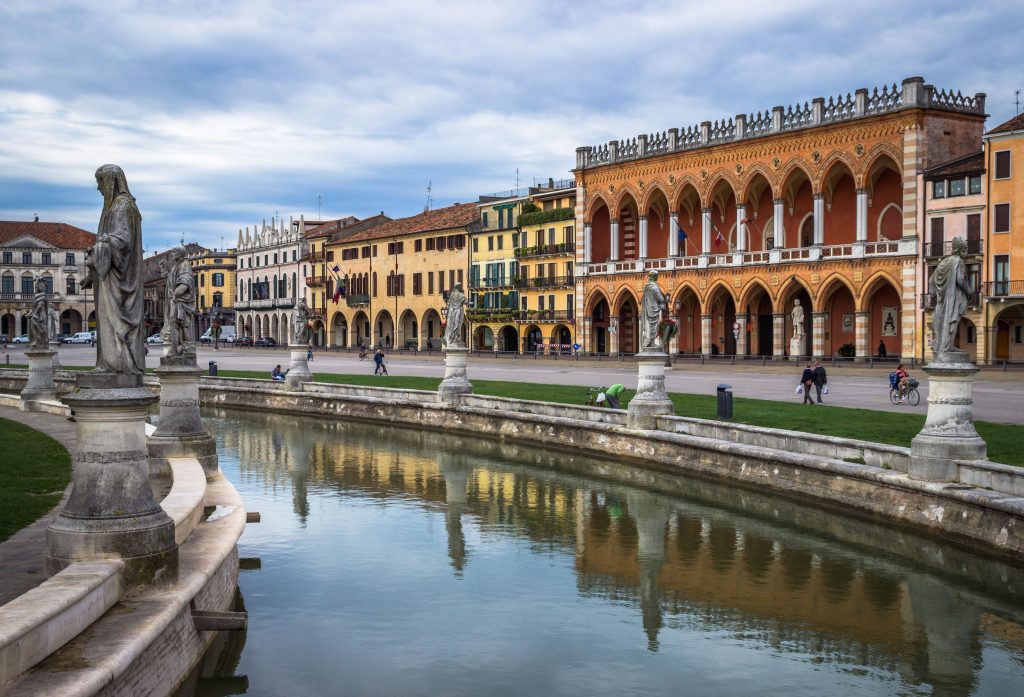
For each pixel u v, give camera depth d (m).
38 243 146.88
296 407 53.72
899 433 28.86
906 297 68.56
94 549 12.42
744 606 18.19
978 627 17.02
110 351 12.65
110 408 12.45
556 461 35.31
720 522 24.91
